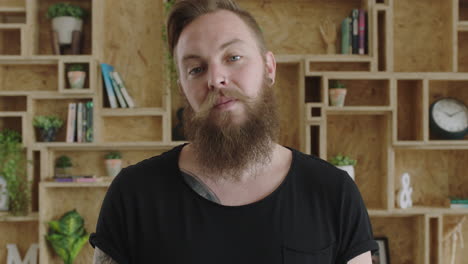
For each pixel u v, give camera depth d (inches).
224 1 34.9
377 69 104.7
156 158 37.2
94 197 108.2
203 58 33.1
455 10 103.6
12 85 107.7
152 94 108.5
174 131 105.3
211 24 33.6
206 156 33.1
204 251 32.0
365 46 104.3
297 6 109.0
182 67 34.5
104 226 34.6
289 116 109.2
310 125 100.7
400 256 111.4
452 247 109.7
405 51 110.4
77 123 101.9
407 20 110.5
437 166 111.0
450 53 104.7
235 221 32.5
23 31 101.1
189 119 36.6
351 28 103.8
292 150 37.5
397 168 110.9
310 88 108.3
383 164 105.3
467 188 110.7
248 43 33.9
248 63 33.4
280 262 31.9
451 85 110.8
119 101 103.1
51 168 105.1
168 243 32.6
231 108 32.5
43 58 101.0
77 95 102.1
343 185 35.1
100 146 101.7
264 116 34.0
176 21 36.2
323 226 33.7
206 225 32.5
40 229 99.3
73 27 103.0
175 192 33.9
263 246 32.0
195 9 34.7
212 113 32.8
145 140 107.6
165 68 102.0
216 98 32.5
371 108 100.7
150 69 108.5
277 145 37.5
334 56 102.2
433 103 106.0
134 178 35.2
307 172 35.3
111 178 103.0
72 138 101.3
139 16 108.9
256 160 33.5
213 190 33.7
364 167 109.8
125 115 105.3
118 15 108.8
